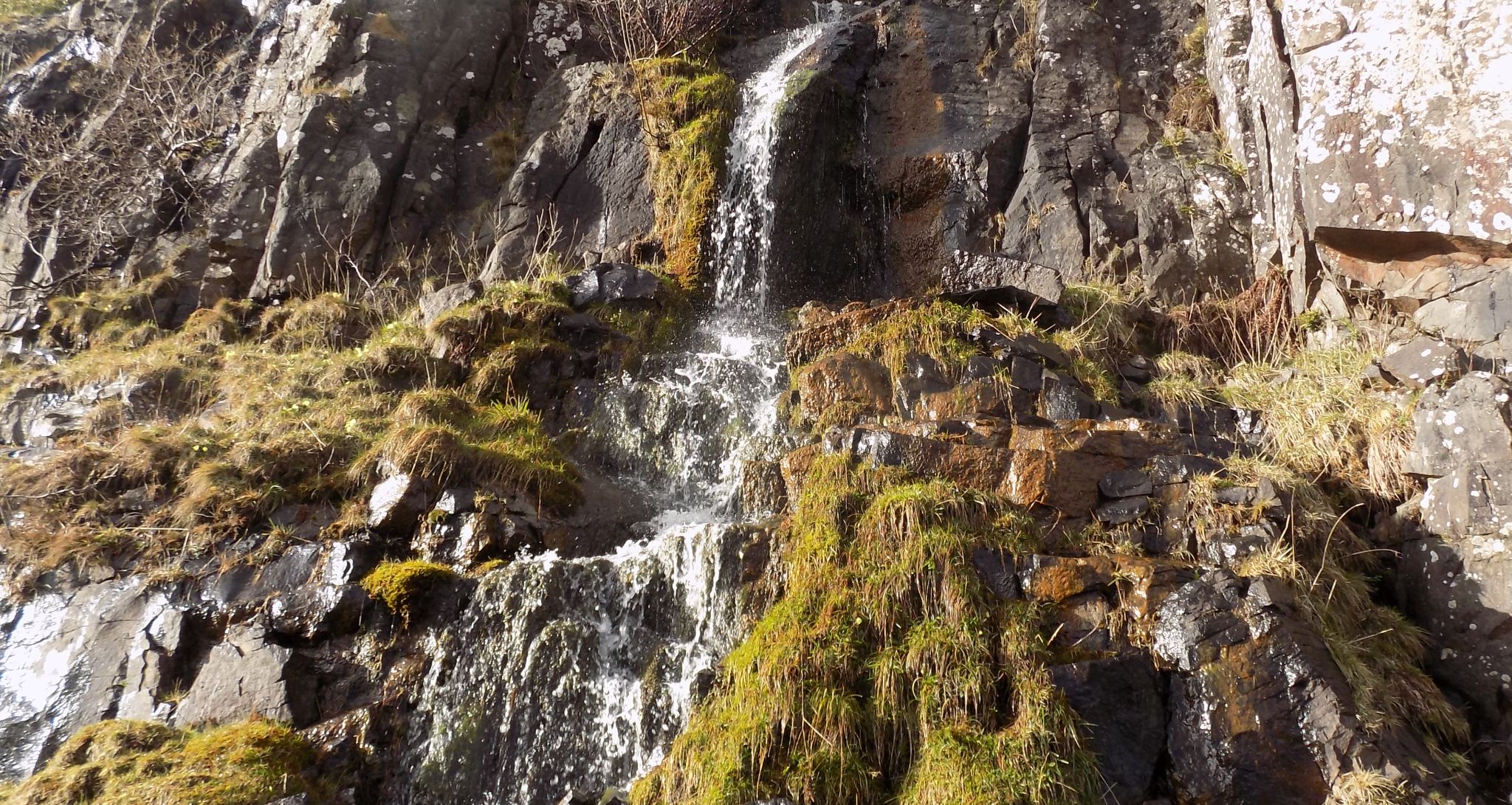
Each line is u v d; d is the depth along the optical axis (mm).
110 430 6773
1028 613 4359
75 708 4973
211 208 9195
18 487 5941
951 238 8445
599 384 7020
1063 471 4980
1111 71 9070
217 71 10805
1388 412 5156
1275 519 4648
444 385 6926
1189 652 4125
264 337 8258
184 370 7469
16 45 11352
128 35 11070
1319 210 6055
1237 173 7828
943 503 4707
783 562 4961
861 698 4230
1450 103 5633
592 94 9719
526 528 5520
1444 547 4602
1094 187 8219
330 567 5246
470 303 7668
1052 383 5777
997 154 8688
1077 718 4000
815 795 3932
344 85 9508
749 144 8781
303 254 8742
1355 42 6090
